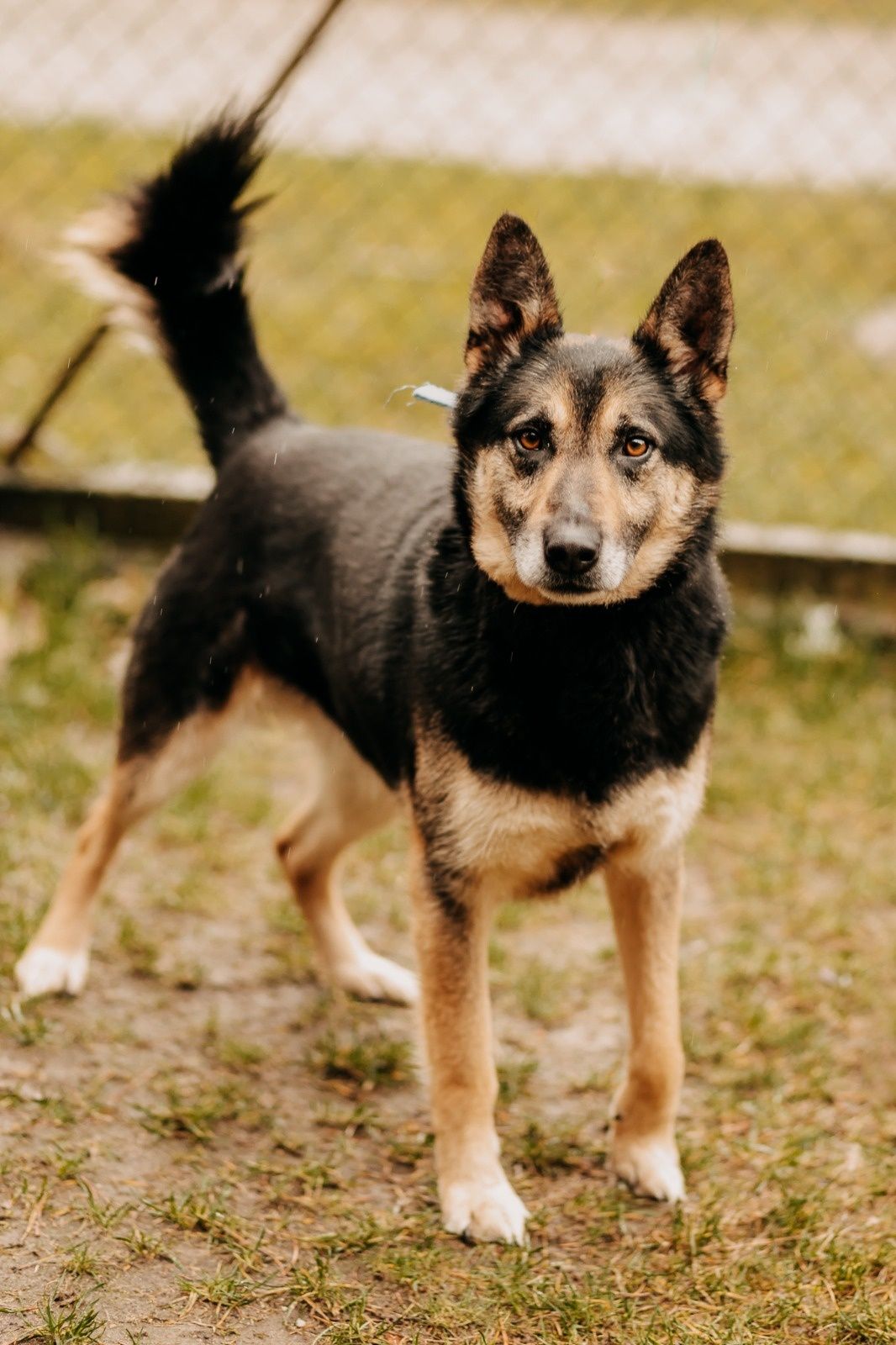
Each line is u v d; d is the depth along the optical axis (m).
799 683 5.53
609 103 11.80
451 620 3.07
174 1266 2.84
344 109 11.52
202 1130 3.27
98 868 3.82
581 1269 2.95
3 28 12.47
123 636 5.64
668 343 3.13
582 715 2.95
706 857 4.65
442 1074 3.09
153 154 10.46
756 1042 3.75
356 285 9.09
